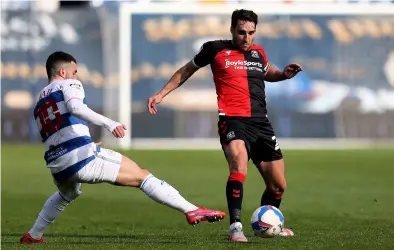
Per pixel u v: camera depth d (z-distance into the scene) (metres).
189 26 101.12
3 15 103.75
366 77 101.81
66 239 29.81
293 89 100.75
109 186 59.50
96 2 104.38
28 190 57.53
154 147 96.94
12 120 103.38
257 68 28.50
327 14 100.19
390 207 47.69
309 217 42.25
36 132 103.62
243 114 28.00
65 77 26.98
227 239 28.39
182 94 98.69
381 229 33.69
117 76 103.88
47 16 104.50
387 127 101.31
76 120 26.11
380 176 66.44
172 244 26.42
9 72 103.31
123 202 50.47
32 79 103.69
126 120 94.44
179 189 57.16
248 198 52.75
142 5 95.12
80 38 104.38
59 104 26.06
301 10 98.56
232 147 27.56
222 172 69.31
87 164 25.97
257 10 98.06
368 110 101.19
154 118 99.00
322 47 101.69
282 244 26.20
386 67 101.88
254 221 26.91
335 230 33.50
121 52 93.94
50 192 56.41
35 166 75.25
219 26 100.88
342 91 101.44
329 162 78.56
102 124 25.02
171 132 98.94
